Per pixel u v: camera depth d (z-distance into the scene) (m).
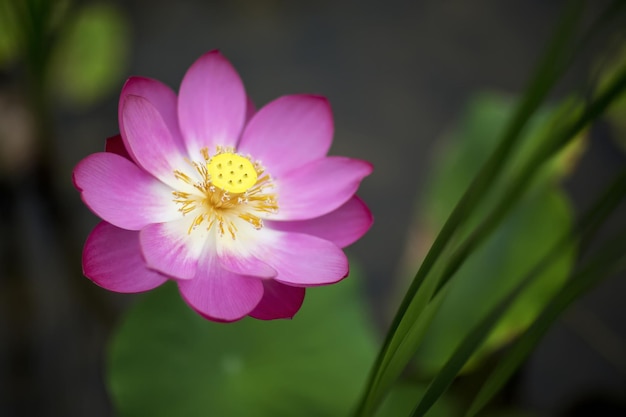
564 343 1.32
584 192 1.42
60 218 1.41
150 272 1.04
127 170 1.06
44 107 1.37
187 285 1.03
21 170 1.41
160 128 1.07
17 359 1.31
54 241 1.39
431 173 1.43
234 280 1.05
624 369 1.31
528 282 1.07
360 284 1.21
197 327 1.15
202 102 1.10
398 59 1.54
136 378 1.12
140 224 1.05
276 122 1.11
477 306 1.24
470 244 1.06
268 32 1.55
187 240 1.06
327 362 1.16
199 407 1.13
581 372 1.31
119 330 1.13
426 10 1.62
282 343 1.16
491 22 1.60
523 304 1.23
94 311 1.34
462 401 1.25
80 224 1.41
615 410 1.29
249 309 1.02
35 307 1.34
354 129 1.46
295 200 1.09
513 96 1.49
